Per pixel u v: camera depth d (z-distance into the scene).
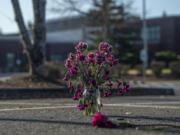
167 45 80.06
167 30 80.12
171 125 12.41
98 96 13.23
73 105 17.30
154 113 14.83
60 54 81.12
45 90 24.30
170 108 16.36
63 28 85.75
